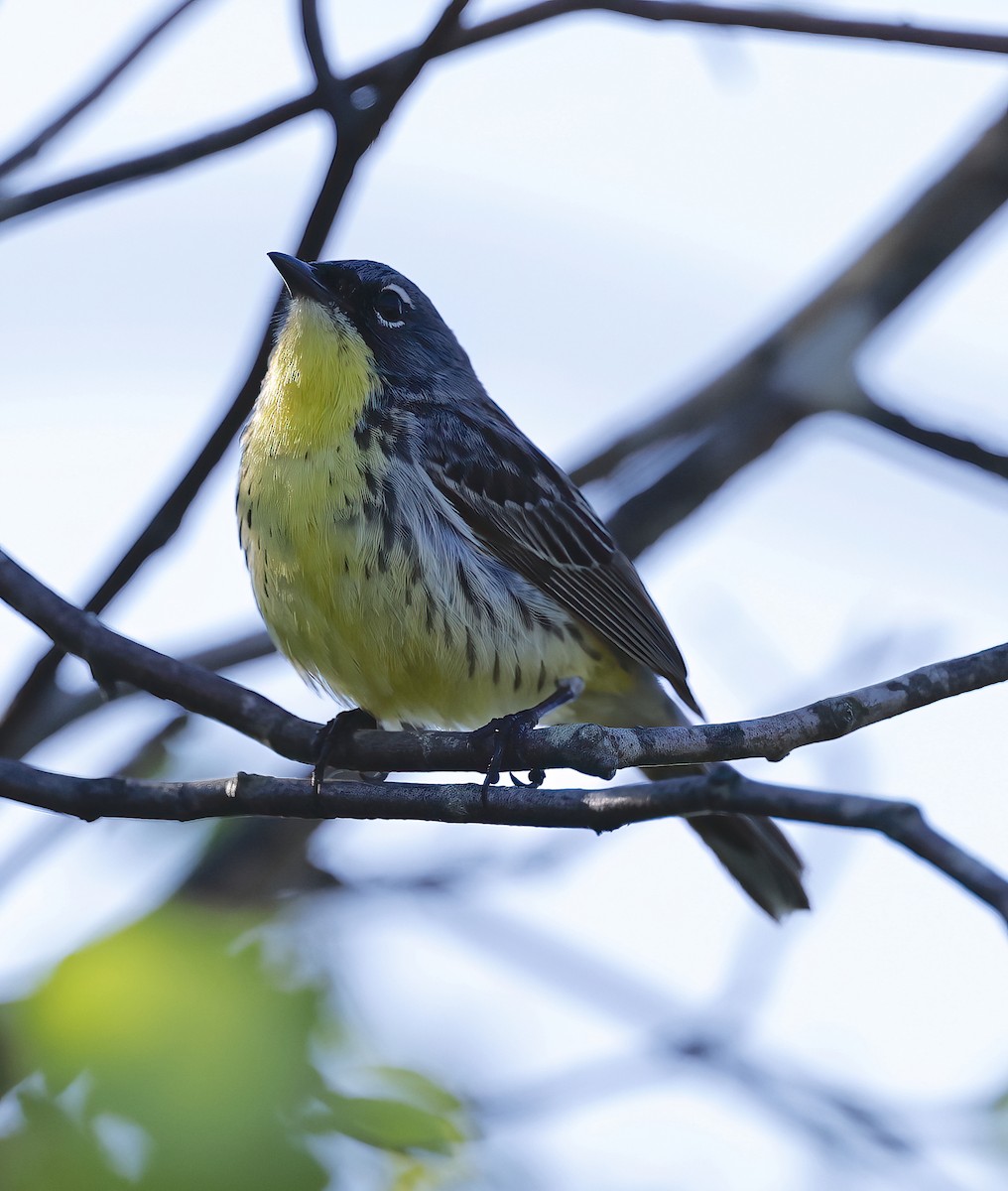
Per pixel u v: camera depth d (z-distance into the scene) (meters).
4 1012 7.27
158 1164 6.98
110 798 9.00
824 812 8.63
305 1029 7.59
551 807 8.73
